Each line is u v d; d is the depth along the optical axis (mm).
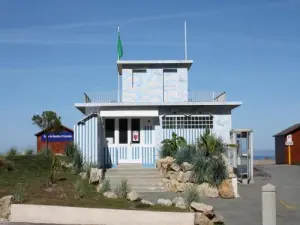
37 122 31281
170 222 13609
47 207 14195
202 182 19453
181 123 25375
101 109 24984
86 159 22578
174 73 27391
